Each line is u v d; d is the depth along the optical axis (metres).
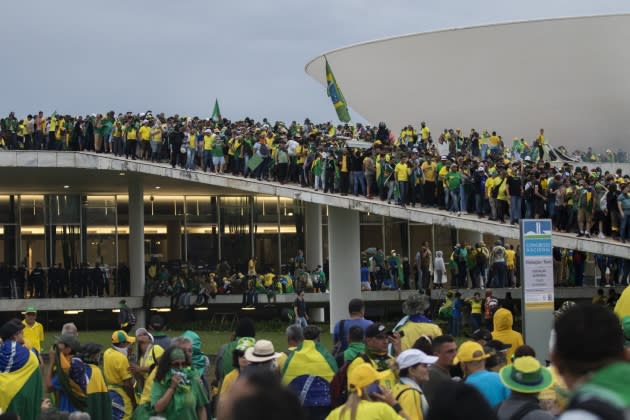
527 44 53.00
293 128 38.81
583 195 29.75
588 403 4.32
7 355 12.81
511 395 8.33
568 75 53.31
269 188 34.94
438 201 32.66
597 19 51.75
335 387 10.84
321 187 34.12
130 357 16.20
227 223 49.78
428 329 13.50
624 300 9.57
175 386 11.65
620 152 48.12
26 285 41.19
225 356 13.02
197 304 40.50
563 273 40.12
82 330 42.47
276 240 50.16
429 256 39.84
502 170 30.59
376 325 11.12
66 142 37.38
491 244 51.56
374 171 33.19
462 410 4.93
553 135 54.91
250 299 40.38
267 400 4.24
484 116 55.31
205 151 35.44
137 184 42.94
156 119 36.84
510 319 15.19
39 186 45.25
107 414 13.36
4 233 47.19
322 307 44.31
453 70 54.78
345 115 39.00
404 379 9.76
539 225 19.12
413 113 56.94
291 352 11.72
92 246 47.94
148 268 44.28
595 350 4.97
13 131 37.41
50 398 13.55
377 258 41.25
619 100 53.53
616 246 29.45
